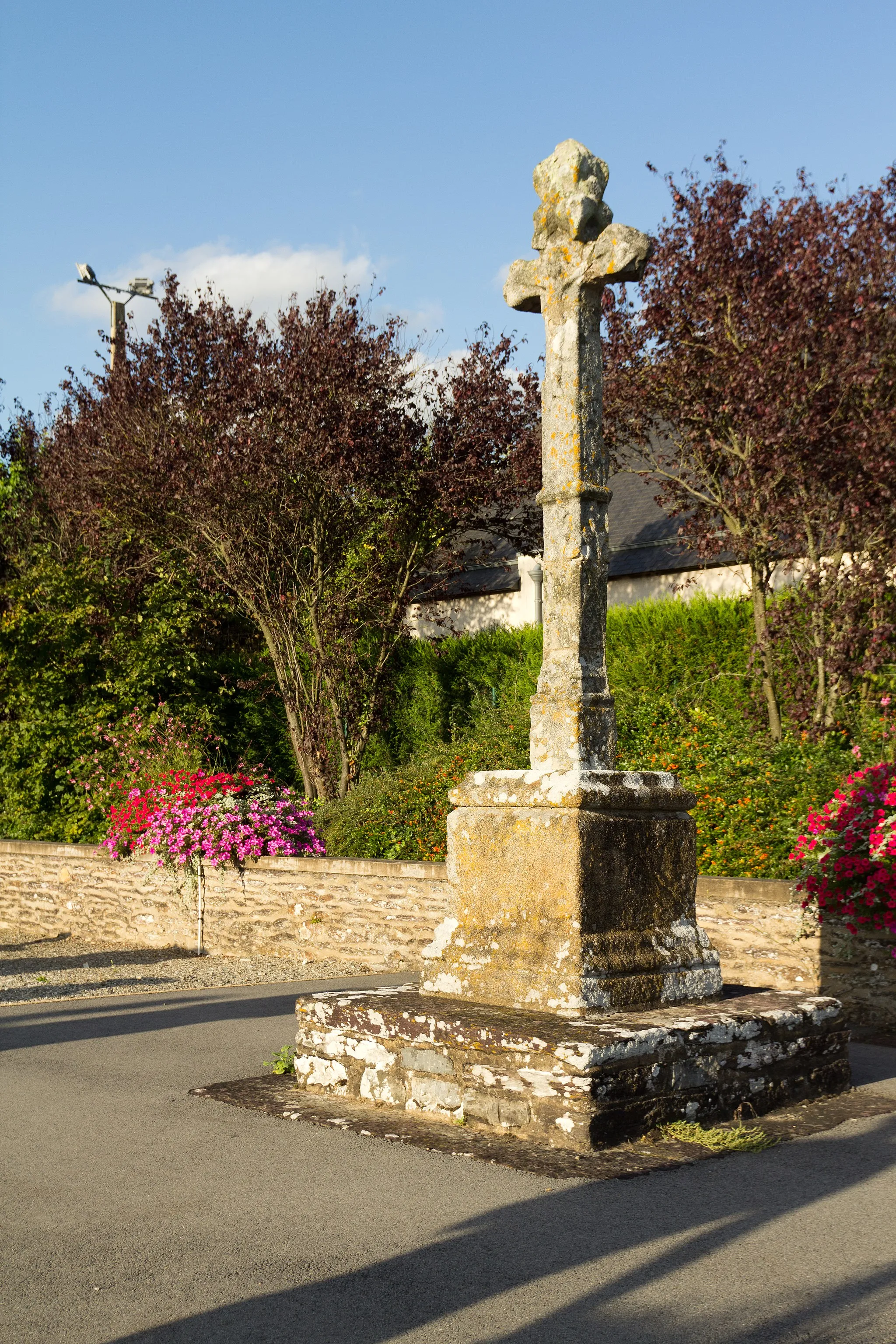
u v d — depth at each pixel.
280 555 14.56
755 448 11.91
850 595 11.59
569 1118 4.73
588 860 5.32
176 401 15.16
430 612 18.80
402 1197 4.22
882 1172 4.50
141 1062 6.58
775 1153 4.76
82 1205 4.19
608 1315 3.28
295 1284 3.50
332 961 10.85
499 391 14.77
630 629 15.14
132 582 16.78
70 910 13.14
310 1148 4.84
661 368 12.88
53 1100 5.72
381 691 15.67
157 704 15.98
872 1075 6.30
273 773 16.70
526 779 5.60
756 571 12.73
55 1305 3.37
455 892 5.85
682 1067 5.05
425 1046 5.29
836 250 12.18
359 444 13.55
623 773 5.64
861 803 7.96
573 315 5.88
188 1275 3.56
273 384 13.74
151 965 10.91
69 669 15.79
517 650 16.53
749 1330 3.19
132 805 12.67
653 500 18.89
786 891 8.16
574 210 5.85
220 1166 4.61
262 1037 7.26
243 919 11.52
